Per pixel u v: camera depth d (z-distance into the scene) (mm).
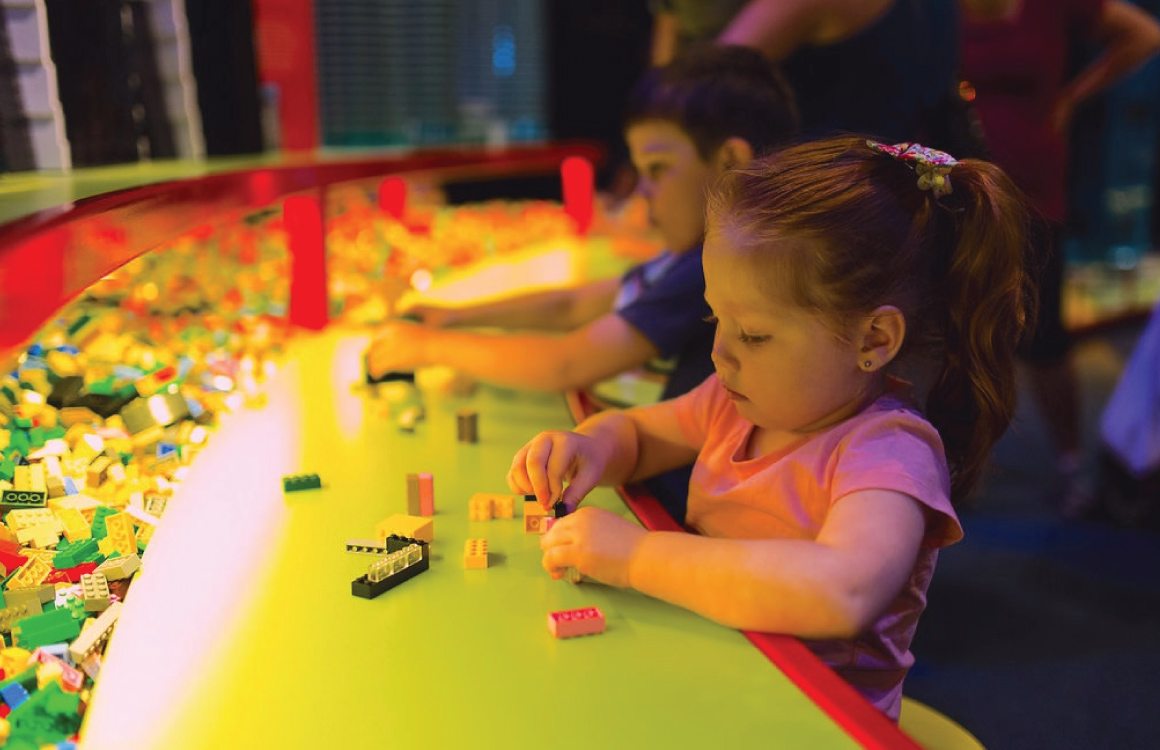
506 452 1109
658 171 1305
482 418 1248
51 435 1084
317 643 674
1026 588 2096
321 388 1372
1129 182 5062
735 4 1971
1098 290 4723
